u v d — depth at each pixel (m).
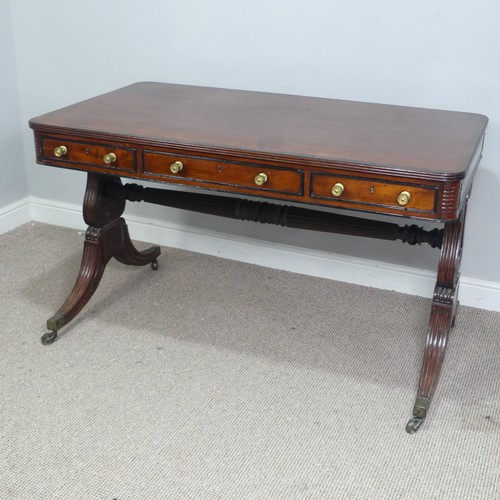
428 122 2.38
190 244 3.29
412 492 1.97
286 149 2.08
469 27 2.54
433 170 1.91
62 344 2.60
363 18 2.66
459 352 2.60
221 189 2.17
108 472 2.03
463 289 2.89
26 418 2.23
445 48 2.60
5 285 2.99
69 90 3.26
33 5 3.16
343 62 2.75
